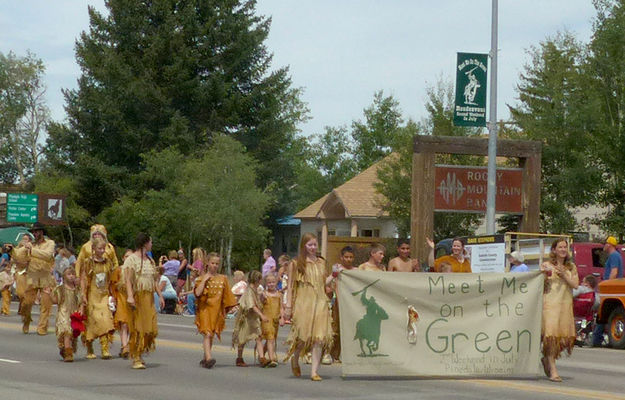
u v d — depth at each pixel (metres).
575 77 40.47
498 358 14.98
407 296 14.72
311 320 14.45
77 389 13.27
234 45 71.69
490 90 30.39
